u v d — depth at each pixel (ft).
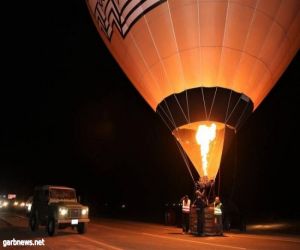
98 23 55.98
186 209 62.34
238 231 66.90
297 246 44.21
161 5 46.42
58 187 62.85
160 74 50.67
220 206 57.41
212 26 46.09
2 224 79.00
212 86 49.65
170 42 48.08
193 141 51.08
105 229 69.62
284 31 47.55
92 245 45.14
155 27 47.83
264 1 45.01
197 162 50.98
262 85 50.85
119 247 43.27
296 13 46.78
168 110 51.55
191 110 50.11
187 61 48.47
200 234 56.65
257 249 41.42
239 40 46.73
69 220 57.36
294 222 82.64
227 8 45.16
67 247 43.47
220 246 43.96
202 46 47.21
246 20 45.75
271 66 49.70
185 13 46.01
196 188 56.03
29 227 70.38
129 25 49.60
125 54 53.88
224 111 49.73
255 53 47.65
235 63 47.96
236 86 49.47
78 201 63.93
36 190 64.69
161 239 51.75
